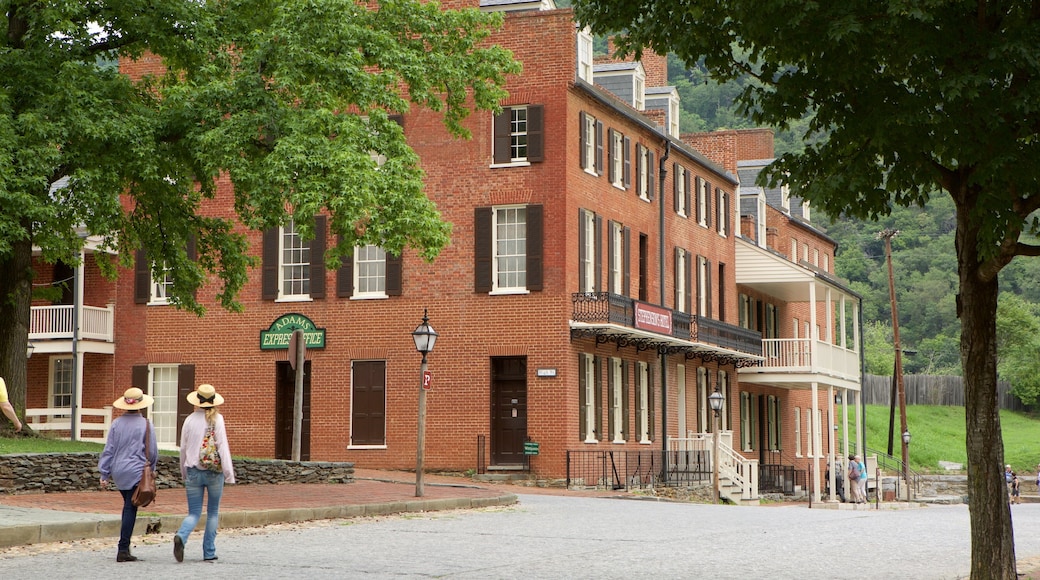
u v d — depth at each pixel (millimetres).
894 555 16219
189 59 25922
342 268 35719
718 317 46438
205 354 36812
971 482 12430
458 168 35094
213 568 13188
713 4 13258
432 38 27453
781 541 17984
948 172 12664
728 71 13836
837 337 108812
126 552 13578
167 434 37156
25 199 22141
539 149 34469
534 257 34281
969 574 13602
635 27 14039
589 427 35375
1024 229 12703
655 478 38906
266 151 24766
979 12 12039
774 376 46594
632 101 42375
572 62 34500
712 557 15289
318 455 35500
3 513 16625
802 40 12281
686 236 43531
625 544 16797
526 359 34250
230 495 22328
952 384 99750
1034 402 104562
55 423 37375
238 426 36250
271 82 25031
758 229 53688
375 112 24859
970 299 12453
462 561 14219
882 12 12008
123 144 23828
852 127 12398
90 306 37406
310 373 36031
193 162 25625
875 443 81375
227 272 28641
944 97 11914
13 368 25750
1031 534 22125
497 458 34438
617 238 38062
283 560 14039
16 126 22812
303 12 24031
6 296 25797
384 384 35219
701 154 47875
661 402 40531
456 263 34875
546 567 13766
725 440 45500
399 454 34812
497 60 27969
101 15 24953
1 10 24859
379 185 23453
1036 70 11758
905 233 129375
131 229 28234
